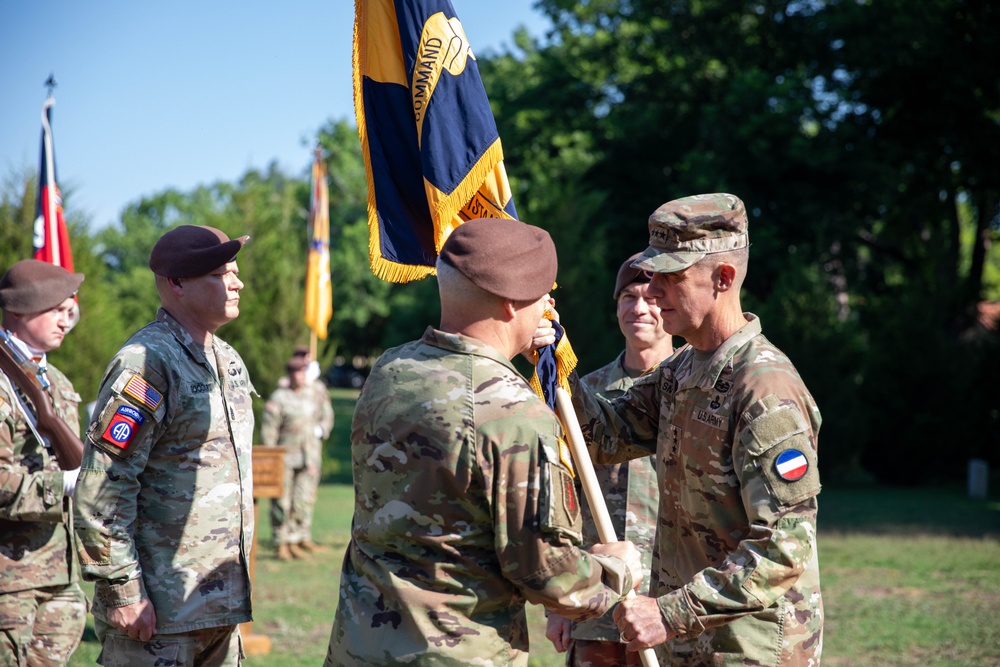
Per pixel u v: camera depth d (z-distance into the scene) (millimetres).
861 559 9930
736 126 19938
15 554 3979
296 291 17188
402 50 3264
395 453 2404
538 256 2512
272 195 48625
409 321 21812
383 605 2393
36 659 4078
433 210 3141
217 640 3559
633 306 4145
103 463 3236
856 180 20000
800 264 18562
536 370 2922
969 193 23062
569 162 20953
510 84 27156
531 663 6195
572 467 2943
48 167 7699
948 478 18484
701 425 2869
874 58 20406
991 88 20516
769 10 21547
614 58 23922
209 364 3586
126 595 3250
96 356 14008
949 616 7414
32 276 4250
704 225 2846
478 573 2379
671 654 2979
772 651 2775
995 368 18266
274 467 7086
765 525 2656
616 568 2551
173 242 3570
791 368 2803
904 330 18203
